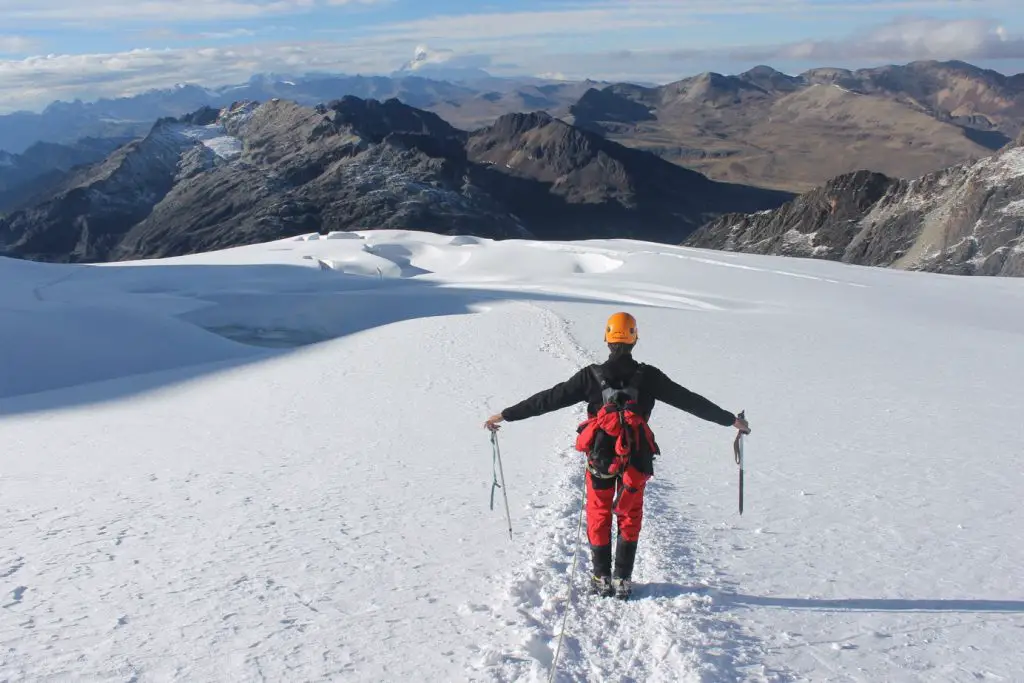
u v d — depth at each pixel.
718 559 6.25
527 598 5.54
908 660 4.54
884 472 9.46
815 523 7.26
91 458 11.73
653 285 54.91
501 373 20.41
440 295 50.28
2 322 33.22
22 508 8.42
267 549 6.80
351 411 15.88
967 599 5.45
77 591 5.83
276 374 22.86
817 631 4.92
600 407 5.52
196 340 35.91
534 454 10.84
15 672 4.52
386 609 5.39
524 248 91.44
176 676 4.46
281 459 11.30
